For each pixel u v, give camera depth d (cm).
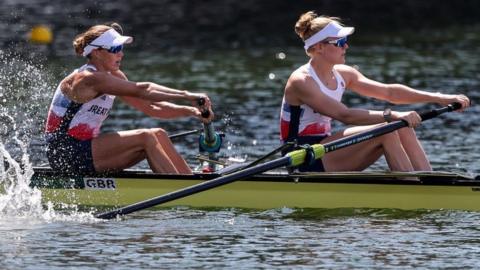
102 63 3928
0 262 3209
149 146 3916
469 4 14125
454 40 10894
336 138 3947
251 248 3384
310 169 4031
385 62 9169
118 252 3334
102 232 3600
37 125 5753
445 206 3888
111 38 3903
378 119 3831
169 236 3544
